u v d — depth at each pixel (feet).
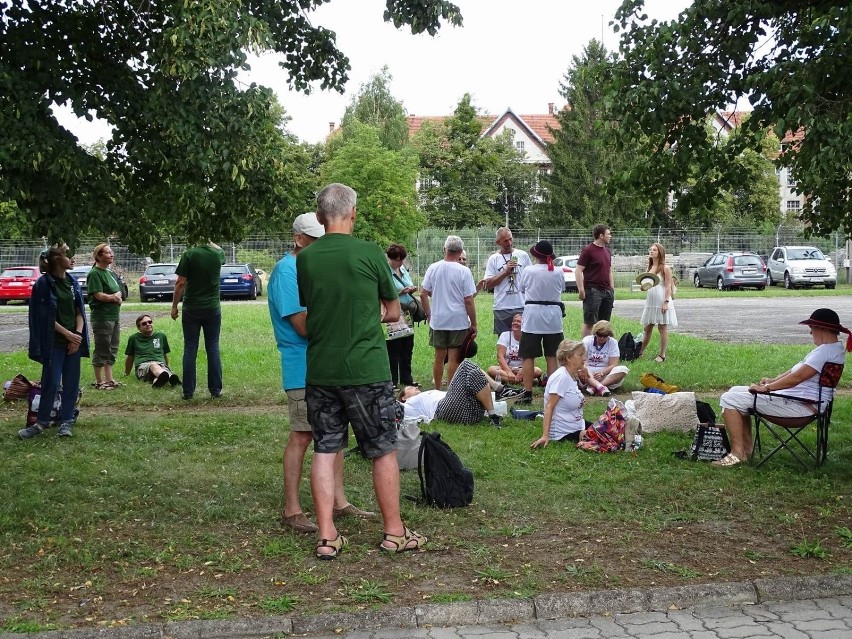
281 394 39.96
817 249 137.39
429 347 58.44
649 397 31.48
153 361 44.83
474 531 20.62
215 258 38.86
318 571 18.13
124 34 27.48
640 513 22.03
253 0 30.63
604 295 45.73
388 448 19.15
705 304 104.27
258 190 28.25
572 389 29.81
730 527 21.01
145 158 26.81
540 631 15.87
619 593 16.84
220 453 28.91
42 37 25.96
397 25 31.42
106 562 18.78
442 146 219.20
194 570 18.28
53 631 15.29
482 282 42.47
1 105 24.21
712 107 27.76
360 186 153.58
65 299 31.32
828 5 26.07
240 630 15.61
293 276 20.57
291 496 21.03
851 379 43.98
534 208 212.43
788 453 28.22
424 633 15.76
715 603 17.02
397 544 19.19
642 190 30.04
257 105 26.50
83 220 26.43
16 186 24.86
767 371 45.75
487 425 32.50
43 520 21.58
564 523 21.29
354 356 18.65
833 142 23.84
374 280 18.94
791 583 17.37
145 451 29.09
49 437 31.07
